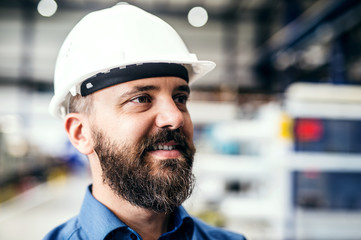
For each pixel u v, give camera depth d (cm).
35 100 1129
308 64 645
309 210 264
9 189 629
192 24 905
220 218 278
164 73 76
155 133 74
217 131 360
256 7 854
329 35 489
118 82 74
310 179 267
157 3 864
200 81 968
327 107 262
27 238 411
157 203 73
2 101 1101
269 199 288
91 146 82
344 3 396
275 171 276
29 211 550
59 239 81
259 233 294
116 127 74
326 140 265
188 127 82
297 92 261
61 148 1163
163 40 81
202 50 961
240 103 407
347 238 264
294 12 584
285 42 612
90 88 78
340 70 461
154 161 74
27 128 1074
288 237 263
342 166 261
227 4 868
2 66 1032
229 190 341
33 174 800
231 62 962
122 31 79
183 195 75
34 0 950
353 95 263
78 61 80
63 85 81
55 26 986
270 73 814
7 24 976
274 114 274
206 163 293
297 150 264
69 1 894
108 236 73
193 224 84
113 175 74
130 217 79
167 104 75
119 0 843
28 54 999
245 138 295
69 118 84
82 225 78
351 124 266
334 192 267
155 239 82
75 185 920
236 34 941
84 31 83
